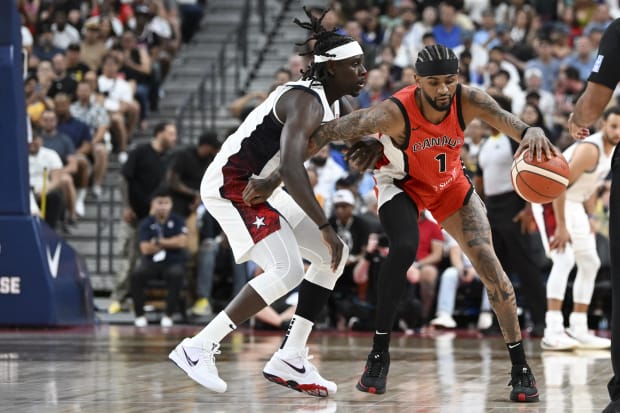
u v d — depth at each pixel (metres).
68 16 25.12
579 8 24.56
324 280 7.92
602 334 15.09
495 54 21.48
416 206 8.04
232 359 10.90
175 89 24.80
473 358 11.11
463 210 7.94
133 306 17.30
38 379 9.05
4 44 14.31
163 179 17.88
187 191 17.34
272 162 7.93
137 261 17.73
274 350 12.05
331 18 23.05
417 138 7.63
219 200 7.96
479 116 7.70
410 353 11.76
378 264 15.59
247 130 7.93
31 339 13.52
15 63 14.35
